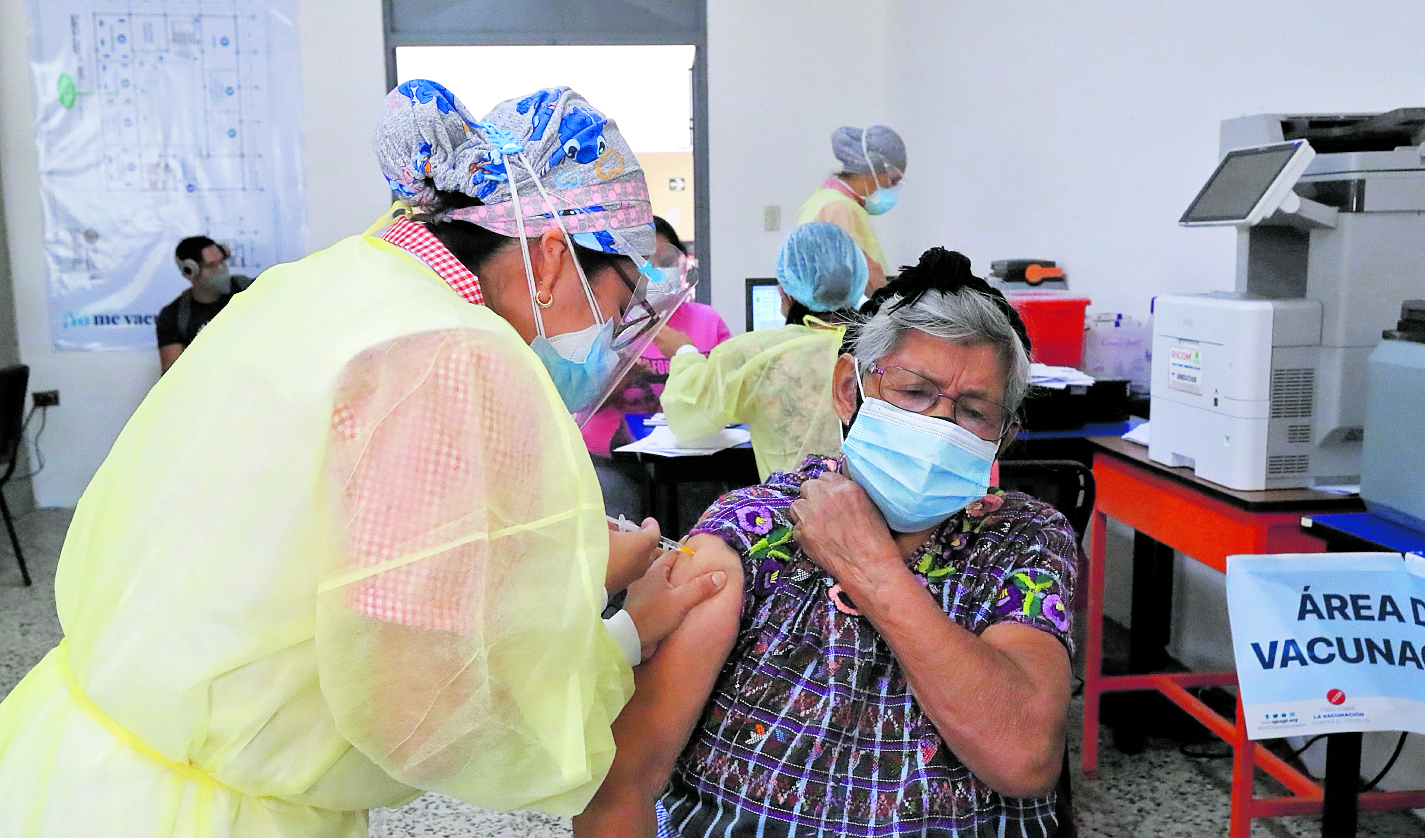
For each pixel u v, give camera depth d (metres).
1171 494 2.06
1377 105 2.37
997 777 1.06
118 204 5.24
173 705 0.78
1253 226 1.95
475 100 5.66
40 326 5.26
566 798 0.88
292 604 0.78
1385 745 2.29
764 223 5.77
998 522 1.20
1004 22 4.28
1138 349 3.23
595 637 0.85
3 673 3.16
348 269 0.87
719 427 2.53
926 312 1.14
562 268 0.97
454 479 0.77
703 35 5.64
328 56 5.32
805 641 1.12
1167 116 3.16
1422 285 1.81
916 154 5.36
